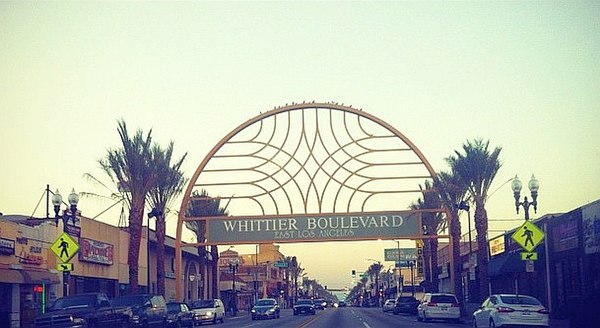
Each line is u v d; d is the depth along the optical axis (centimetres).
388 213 5597
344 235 5575
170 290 7512
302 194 5619
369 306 16225
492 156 5047
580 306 3044
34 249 4438
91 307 3394
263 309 6606
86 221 5209
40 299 4550
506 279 6209
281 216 5619
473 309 5447
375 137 5581
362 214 5584
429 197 6775
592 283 4147
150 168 5031
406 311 7275
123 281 6062
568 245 4556
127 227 6275
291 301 16150
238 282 11712
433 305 4956
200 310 5400
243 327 4669
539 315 3198
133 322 3678
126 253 6172
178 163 5544
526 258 3456
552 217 4906
